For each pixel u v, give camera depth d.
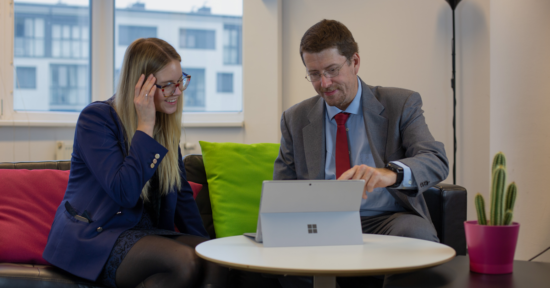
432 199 1.80
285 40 3.12
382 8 3.03
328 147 1.76
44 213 1.73
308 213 1.21
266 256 1.03
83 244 1.38
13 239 1.61
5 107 2.92
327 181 1.19
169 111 1.59
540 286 0.96
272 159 2.18
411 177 1.35
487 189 2.91
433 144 1.53
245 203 2.06
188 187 1.80
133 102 1.54
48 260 1.40
